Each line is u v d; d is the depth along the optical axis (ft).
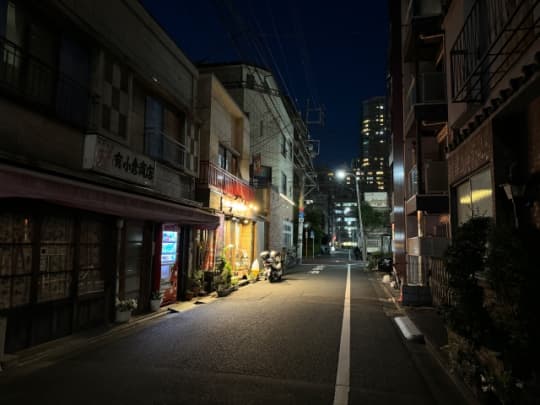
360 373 20.62
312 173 156.04
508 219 20.93
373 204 239.71
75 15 27.50
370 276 83.15
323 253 231.30
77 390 17.56
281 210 108.58
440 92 43.32
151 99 40.29
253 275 69.46
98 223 30.60
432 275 43.27
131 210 27.48
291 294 51.96
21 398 16.63
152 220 38.17
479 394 16.12
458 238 17.46
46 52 25.90
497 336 15.31
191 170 48.42
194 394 17.25
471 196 27.35
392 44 71.05
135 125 37.11
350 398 17.25
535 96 18.75
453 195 31.30
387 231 204.03
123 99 33.65
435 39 44.14
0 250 21.83
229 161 66.28
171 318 34.99
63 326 26.53
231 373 20.15
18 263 23.04
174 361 22.06
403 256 60.23
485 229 17.17
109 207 25.29
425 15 43.96
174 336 28.07
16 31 23.53
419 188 44.06
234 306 41.75
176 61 45.65
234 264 67.05
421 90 44.55
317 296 50.26
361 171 406.41
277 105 111.14
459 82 29.63
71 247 27.45
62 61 27.09
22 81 23.45
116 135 32.14
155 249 39.14
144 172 36.01
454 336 18.88
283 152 116.78
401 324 31.78
